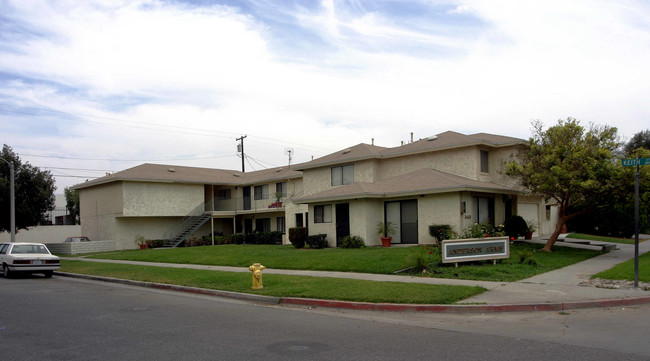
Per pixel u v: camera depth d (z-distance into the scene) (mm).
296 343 7645
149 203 37062
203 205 40156
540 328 8680
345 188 26375
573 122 19266
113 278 17625
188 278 16141
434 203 23391
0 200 31453
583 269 15836
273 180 39062
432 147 26734
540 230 28625
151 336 8188
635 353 6824
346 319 9852
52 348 7363
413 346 7402
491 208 24766
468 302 10781
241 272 17422
